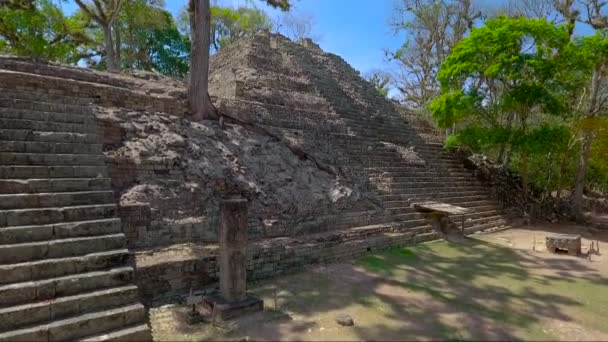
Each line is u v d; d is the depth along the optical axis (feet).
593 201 84.12
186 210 31.14
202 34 42.65
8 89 30.50
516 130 57.31
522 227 58.29
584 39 54.80
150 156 32.68
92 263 21.47
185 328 21.20
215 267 27.45
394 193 49.98
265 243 31.68
